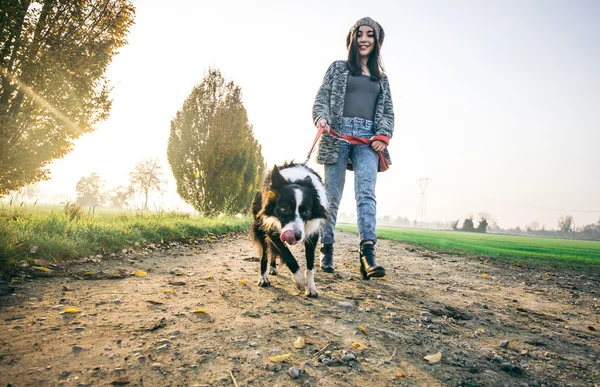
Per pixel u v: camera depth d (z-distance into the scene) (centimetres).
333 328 269
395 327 283
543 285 543
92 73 830
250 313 291
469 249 1166
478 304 381
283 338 241
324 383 186
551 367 230
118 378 174
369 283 457
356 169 459
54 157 881
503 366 222
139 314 271
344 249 952
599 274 695
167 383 175
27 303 279
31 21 736
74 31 805
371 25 467
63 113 821
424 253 956
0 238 395
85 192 8575
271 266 482
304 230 379
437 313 333
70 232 547
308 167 457
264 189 425
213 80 1548
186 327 250
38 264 400
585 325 330
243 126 1639
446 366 219
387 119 467
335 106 463
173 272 441
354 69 469
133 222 793
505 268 726
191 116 1527
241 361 203
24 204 792
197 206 1530
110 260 493
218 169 1535
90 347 207
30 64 732
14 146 776
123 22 854
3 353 191
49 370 177
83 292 323
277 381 184
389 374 202
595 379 215
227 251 709
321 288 408
